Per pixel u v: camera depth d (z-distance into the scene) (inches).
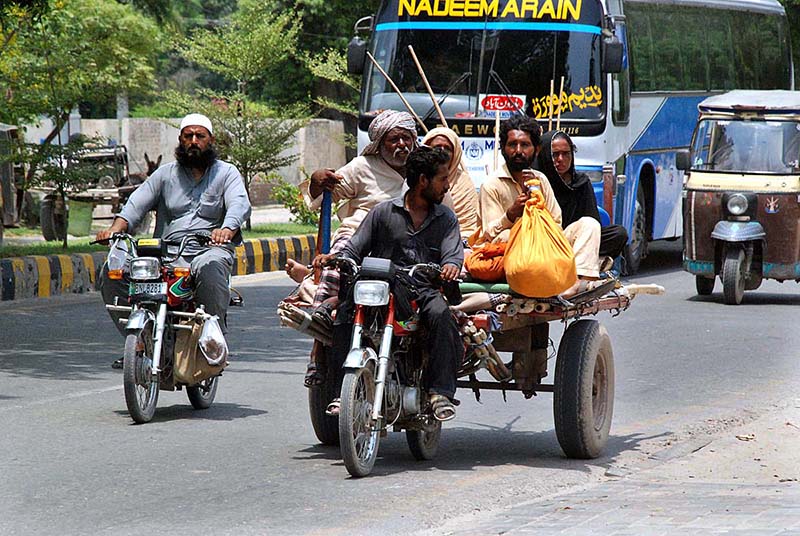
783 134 1357.0
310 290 613.0
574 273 582.9
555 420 626.5
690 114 1839.3
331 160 2965.1
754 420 746.8
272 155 2022.6
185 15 3909.9
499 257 596.1
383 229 588.1
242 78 2265.0
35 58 1627.7
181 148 754.2
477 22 1451.8
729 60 1988.2
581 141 1445.6
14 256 1387.8
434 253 588.1
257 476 588.7
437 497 551.2
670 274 1679.4
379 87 1483.8
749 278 1369.3
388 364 569.0
